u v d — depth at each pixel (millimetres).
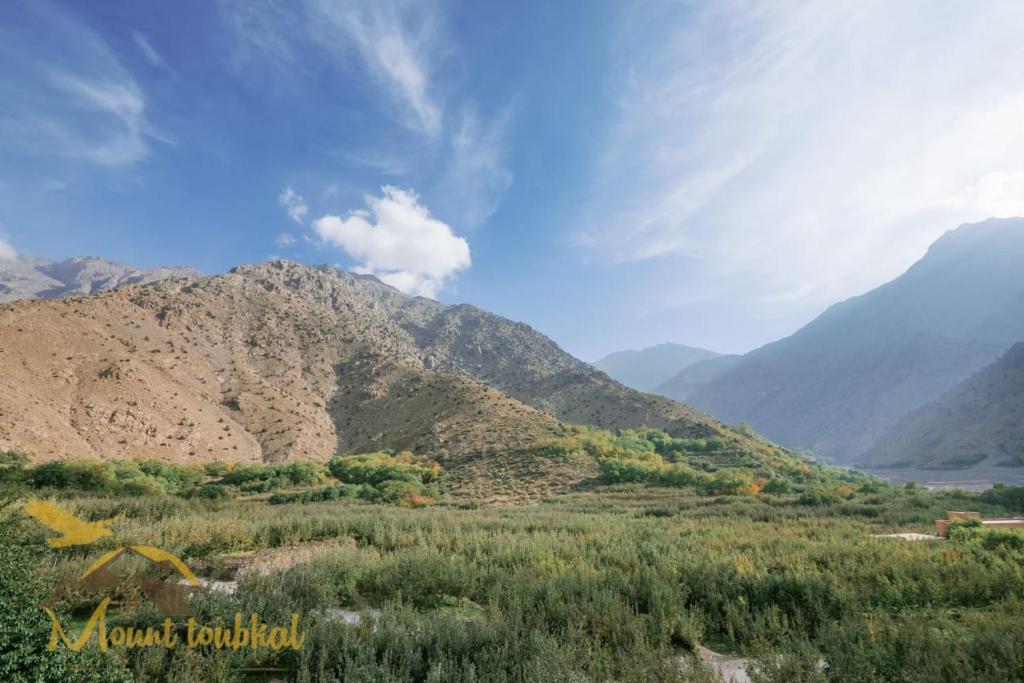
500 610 8711
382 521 19125
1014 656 6598
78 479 35469
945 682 6164
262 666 6316
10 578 5492
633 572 11344
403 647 6680
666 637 7723
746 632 8422
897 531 23500
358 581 10289
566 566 11992
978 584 10680
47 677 4887
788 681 6207
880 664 6555
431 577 10281
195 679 5496
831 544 15805
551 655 6395
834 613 9414
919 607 9930
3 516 6824
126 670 5383
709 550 14469
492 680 5938
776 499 38312
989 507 33781
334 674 6184
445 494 48750
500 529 18688
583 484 50562
